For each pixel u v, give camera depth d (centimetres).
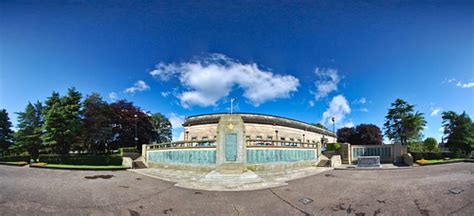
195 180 1237
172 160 1802
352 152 2666
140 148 3950
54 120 2528
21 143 2948
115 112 3600
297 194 895
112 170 1733
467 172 1288
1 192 870
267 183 1130
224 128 1396
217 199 832
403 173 1386
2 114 3841
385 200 750
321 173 1489
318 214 653
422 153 2391
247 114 3416
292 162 1806
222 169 1348
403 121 3012
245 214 667
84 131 2895
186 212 684
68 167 1766
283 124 3559
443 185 911
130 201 793
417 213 617
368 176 1294
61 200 779
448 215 589
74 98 2747
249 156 1566
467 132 3020
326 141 4341
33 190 923
